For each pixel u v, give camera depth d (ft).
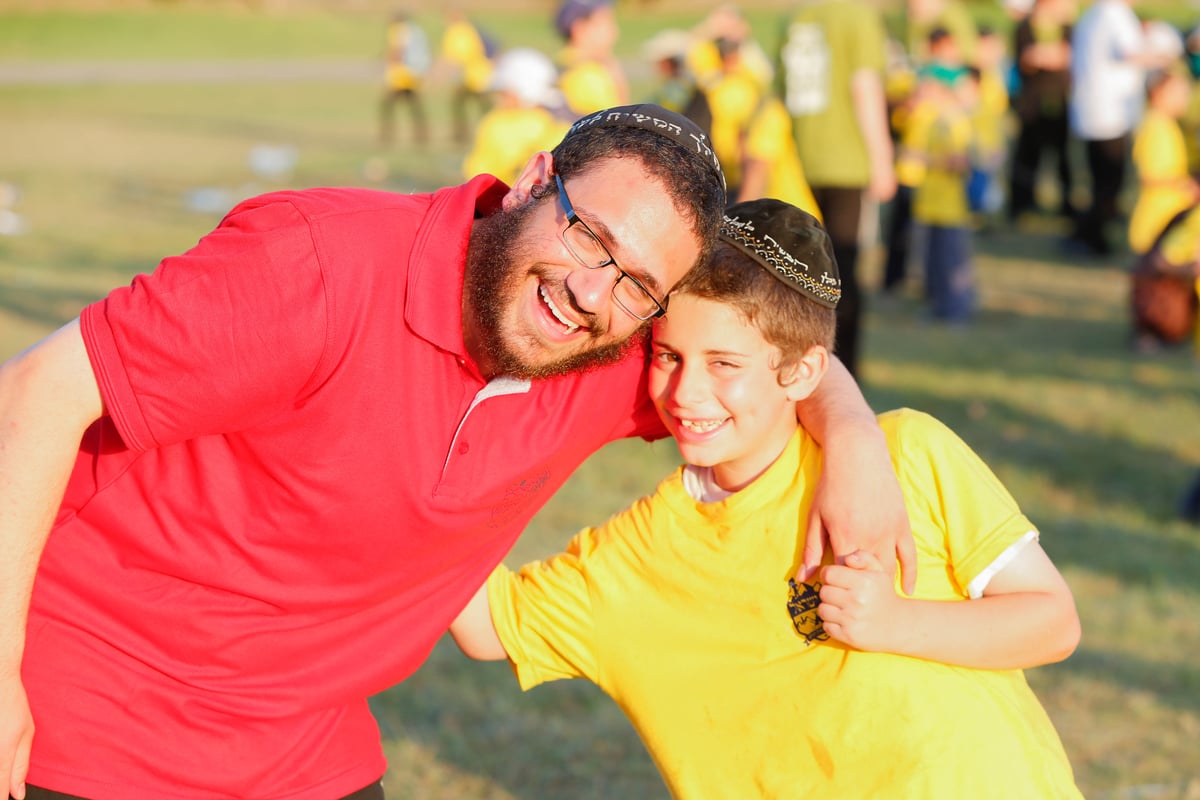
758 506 8.06
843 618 7.38
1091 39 44.34
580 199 7.13
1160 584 18.62
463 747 14.10
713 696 8.25
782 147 27.91
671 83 34.01
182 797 7.95
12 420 7.13
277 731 8.15
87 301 34.47
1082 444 25.25
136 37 131.44
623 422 8.70
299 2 158.10
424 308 7.27
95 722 7.82
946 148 36.01
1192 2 129.59
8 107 85.87
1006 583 7.66
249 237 7.11
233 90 99.19
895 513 7.52
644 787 13.39
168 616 7.82
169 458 7.72
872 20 26.02
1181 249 31.83
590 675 8.73
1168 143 32.19
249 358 7.00
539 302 7.28
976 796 7.41
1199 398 28.43
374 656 8.32
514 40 126.11
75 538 7.93
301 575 7.84
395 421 7.44
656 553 8.39
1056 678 15.89
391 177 59.77
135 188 56.39
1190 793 13.28
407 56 73.05
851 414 7.91
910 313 38.27
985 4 114.73
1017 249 48.03
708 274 7.57
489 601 8.91
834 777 7.79
